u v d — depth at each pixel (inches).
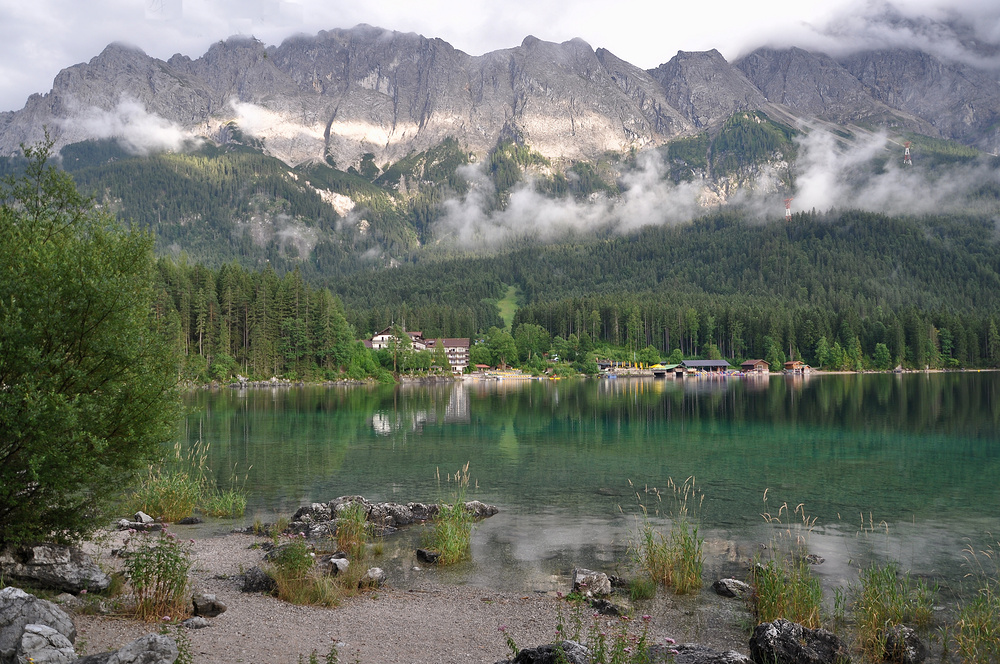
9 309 550.6
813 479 1545.3
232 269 6540.4
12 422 524.1
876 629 607.2
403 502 1268.5
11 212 625.9
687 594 747.4
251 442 2202.3
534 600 714.8
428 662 515.5
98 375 592.1
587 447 2105.1
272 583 711.7
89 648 470.0
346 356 6653.5
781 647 534.6
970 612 653.9
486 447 2086.6
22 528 564.7
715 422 2874.0
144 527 1011.3
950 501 1304.1
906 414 3125.0
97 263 590.2
